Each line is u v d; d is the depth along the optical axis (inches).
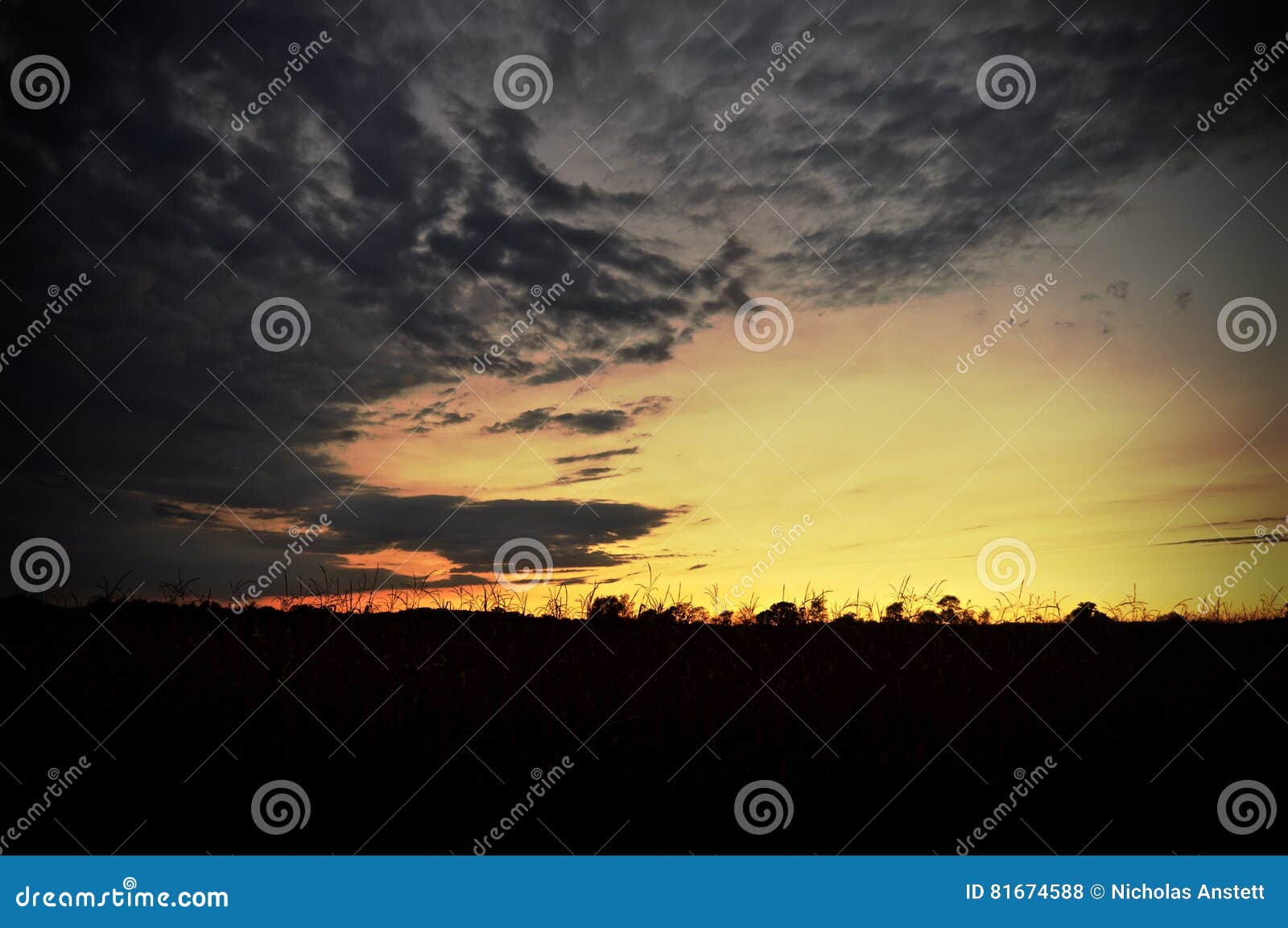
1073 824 177.6
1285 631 306.0
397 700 225.3
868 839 172.6
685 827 175.0
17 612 303.7
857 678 247.6
